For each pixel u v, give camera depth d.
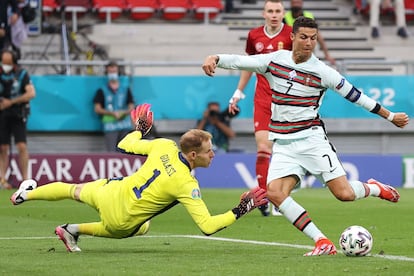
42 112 49.59
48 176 47.88
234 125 51.16
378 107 21.58
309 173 22.28
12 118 44.72
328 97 51.75
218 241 24.28
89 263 19.19
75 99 49.75
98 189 21.03
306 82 21.59
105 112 49.03
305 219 21.05
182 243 23.73
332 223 29.56
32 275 17.45
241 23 62.81
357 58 60.50
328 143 21.95
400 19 62.00
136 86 50.09
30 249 22.16
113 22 62.12
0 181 45.97
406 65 51.06
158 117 50.38
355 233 20.39
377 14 61.53
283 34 31.61
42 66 50.69
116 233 21.02
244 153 50.25
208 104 50.34
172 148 20.75
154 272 17.81
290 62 21.69
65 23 58.59
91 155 48.28
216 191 46.12
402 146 52.91
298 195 43.22
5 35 49.78
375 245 23.19
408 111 51.50
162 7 62.12
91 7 61.00
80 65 49.97
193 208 20.17
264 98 31.22
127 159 48.56
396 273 17.56
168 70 55.22
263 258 20.14
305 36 21.25
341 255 20.66
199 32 61.34
